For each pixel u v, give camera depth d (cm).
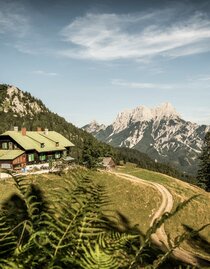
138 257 244
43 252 261
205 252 5050
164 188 7694
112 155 11031
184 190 8056
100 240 264
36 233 264
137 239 268
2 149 8519
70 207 291
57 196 302
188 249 4975
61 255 254
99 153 7175
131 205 6397
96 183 317
